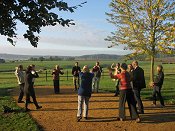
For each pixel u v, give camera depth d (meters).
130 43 24.38
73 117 11.97
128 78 11.07
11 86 27.48
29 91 13.31
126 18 24.28
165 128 10.12
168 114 12.40
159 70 14.24
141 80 12.14
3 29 5.29
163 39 23.72
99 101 15.90
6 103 15.62
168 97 17.67
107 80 34.00
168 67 72.62
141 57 25.45
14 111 13.20
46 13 5.09
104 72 52.31
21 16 5.14
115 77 11.11
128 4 24.00
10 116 12.10
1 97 18.28
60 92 20.66
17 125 10.55
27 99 13.35
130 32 24.55
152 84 14.38
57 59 181.12
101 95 18.47
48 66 85.56
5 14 5.07
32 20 5.16
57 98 17.52
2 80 37.12
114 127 10.26
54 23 5.23
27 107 13.34
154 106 14.30
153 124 10.67
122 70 11.12
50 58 165.25
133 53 24.75
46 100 16.70
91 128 10.16
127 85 11.03
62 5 5.04
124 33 24.75
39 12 5.08
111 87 24.34
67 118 11.77
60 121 11.24
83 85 11.25
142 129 9.98
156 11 23.45
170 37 23.42
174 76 41.09
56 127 10.32
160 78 14.11
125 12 24.27
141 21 23.98
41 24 5.23
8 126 10.46
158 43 23.73
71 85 26.58
